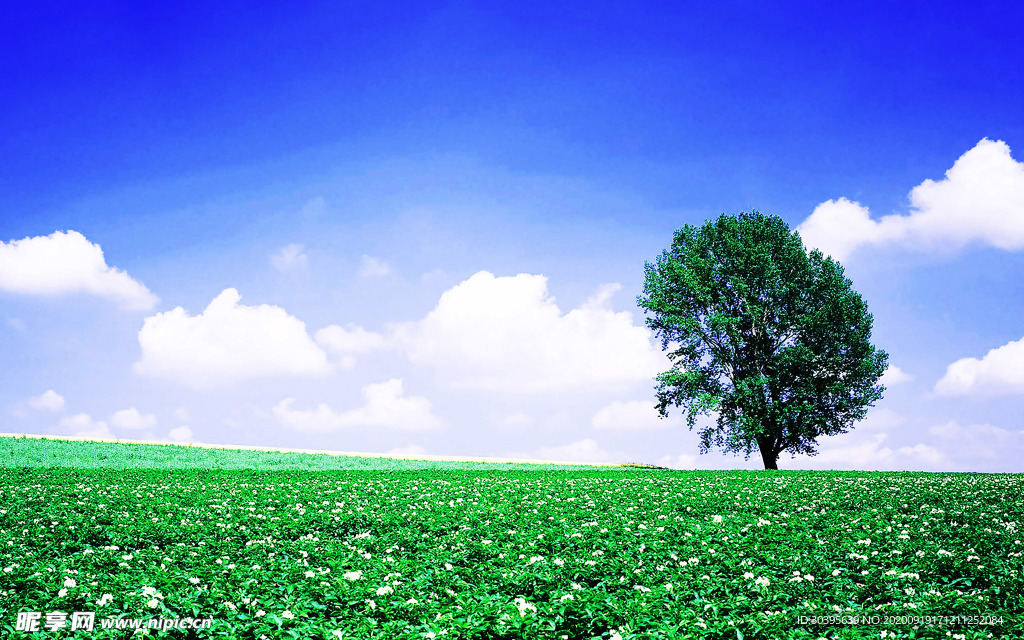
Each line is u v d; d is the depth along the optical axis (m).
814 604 9.39
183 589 9.73
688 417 44.22
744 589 10.20
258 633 8.10
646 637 8.12
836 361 43.22
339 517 16.64
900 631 8.38
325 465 38.34
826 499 20.47
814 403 43.69
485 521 16.59
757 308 44.75
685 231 48.47
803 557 12.09
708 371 45.38
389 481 27.94
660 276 47.66
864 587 10.10
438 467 39.88
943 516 16.77
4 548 12.61
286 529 15.28
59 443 40.34
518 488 25.00
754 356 45.16
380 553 13.20
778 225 47.19
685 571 11.19
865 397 43.28
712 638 8.13
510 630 8.24
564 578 10.84
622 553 12.52
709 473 33.97
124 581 10.05
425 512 17.73
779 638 8.10
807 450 44.41
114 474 29.34
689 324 44.69
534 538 14.09
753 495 21.84
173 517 16.64
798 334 44.56
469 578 11.20
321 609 9.16
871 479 28.16
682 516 17.41
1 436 40.53
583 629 8.50
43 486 23.72
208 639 8.02
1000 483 25.52
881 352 43.69
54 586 9.70
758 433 43.16
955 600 9.13
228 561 11.84
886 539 13.59
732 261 45.56
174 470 31.84
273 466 36.56
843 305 42.88
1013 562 11.39
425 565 11.90
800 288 44.97
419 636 8.03
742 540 13.59
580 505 19.64
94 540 13.66
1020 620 8.39
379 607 9.28
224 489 23.33
